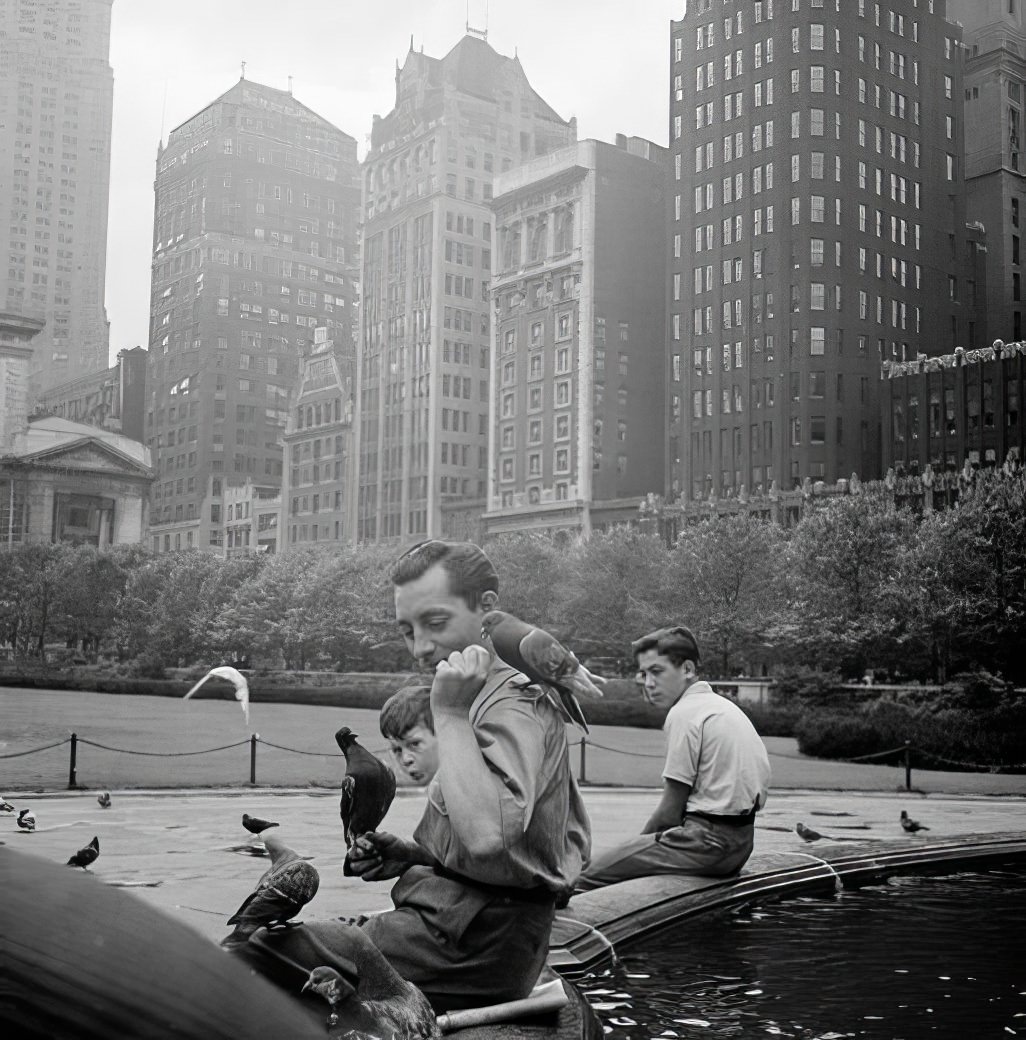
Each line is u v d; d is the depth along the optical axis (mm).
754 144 94375
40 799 15234
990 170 108500
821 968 5180
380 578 82562
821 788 20547
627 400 104625
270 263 158250
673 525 93562
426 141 123938
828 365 89375
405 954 3344
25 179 180500
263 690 62812
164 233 162625
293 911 2613
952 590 57062
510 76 130875
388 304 126938
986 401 80125
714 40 98500
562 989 3736
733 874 7023
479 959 3332
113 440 125938
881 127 94625
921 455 83625
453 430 119312
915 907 6930
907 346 94000
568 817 3547
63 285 184000
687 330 97750
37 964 569
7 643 104625
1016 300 108062
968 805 16516
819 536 60812
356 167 168875
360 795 3336
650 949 5621
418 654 3352
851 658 61000
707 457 95188
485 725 3230
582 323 103062
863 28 93875
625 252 105875
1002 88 108688
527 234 110125
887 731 30188
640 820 12711
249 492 142750
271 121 161250
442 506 116375
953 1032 4062
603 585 72938
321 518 131625
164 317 160250
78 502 120375
